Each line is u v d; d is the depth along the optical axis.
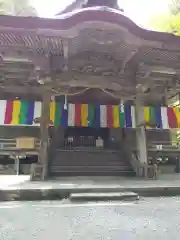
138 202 6.66
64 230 4.32
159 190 7.80
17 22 7.46
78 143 20.45
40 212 5.51
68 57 9.41
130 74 10.17
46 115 10.89
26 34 7.89
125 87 10.14
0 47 8.88
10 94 16.59
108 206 6.10
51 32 7.79
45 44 8.65
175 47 8.75
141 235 4.10
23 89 14.06
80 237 3.99
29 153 14.31
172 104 19.64
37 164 10.06
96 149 16.44
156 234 4.15
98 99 18.11
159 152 15.31
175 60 10.01
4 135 16.47
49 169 12.15
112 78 10.02
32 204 6.37
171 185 8.17
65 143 18.92
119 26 8.00
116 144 18.58
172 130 17.42
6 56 9.09
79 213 5.43
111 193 7.25
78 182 8.99
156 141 16.00
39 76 9.62
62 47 8.91
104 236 4.04
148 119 15.64
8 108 15.15
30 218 5.04
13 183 8.63
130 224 4.68
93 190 7.44
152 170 10.78
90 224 4.66
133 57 9.80
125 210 5.71
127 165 13.38
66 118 15.70
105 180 9.82
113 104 18.20
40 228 4.42
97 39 8.46
